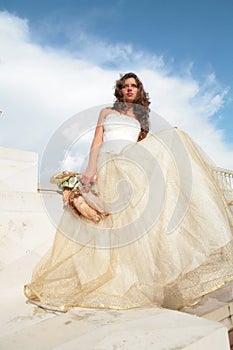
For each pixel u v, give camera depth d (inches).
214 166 87.4
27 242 115.0
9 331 51.4
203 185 74.7
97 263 67.0
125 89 100.6
